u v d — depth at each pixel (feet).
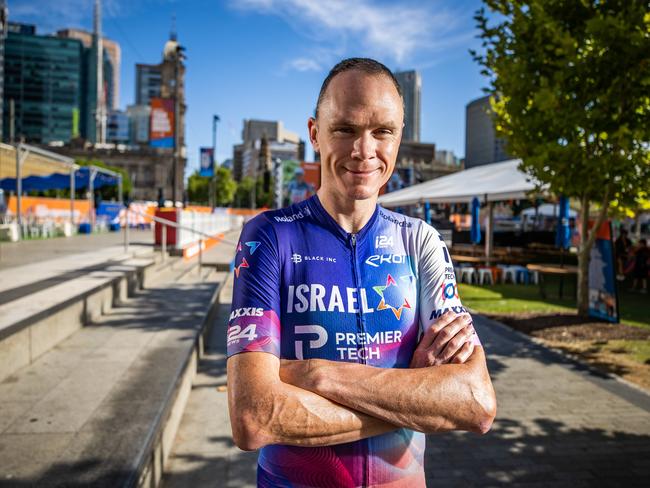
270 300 3.66
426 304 4.09
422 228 4.29
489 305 32.91
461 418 3.44
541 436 12.93
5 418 9.89
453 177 65.26
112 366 13.64
